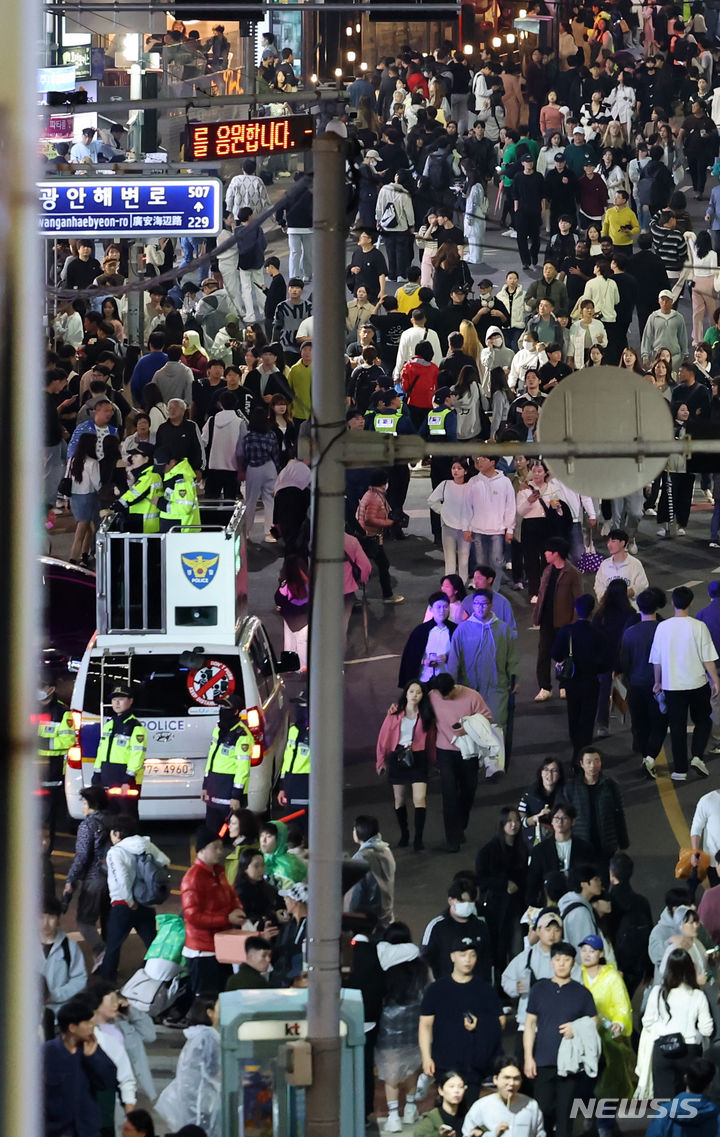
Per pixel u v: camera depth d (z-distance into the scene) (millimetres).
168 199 68562
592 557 66562
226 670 48719
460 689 48406
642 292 91688
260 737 48500
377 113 127188
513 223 104562
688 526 79812
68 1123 31234
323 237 25203
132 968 42500
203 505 58875
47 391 77062
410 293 90312
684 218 96250
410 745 48219
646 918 38250
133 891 39875
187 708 48781
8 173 7914
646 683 53469
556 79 126812
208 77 111438
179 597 49469
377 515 68062
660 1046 33844
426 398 79062
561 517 67375
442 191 106438
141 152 109375
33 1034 8312
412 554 75438
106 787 46719
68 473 71312
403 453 25703
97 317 85750
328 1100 25719
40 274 8648
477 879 40094
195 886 37750
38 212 8539
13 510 8008
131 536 49656
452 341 78875
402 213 101000
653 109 124312
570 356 87500
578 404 28156
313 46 146875
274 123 54250
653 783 53781
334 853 25484
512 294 91375
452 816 48344
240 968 34906
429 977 34719
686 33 137625
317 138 25094
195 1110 31594
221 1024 29078
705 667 53125
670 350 88188
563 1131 33594
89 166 72500
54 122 109438
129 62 133750
